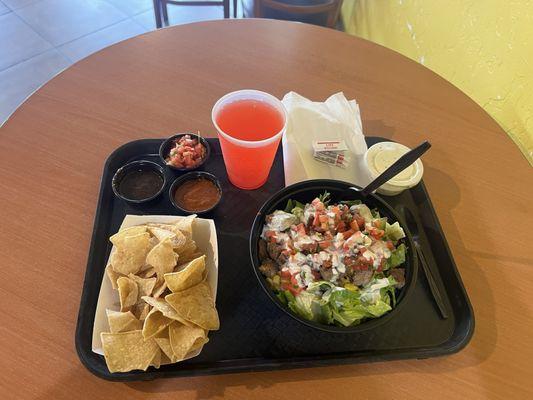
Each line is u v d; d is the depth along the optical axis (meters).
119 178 0.95
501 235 0.98
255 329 0.80
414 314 0.84
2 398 0.69
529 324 0.84
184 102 1.15
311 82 1.24
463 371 0.78
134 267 0.77
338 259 0.78
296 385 0.74
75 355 0.74
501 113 1.32
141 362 0.67
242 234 0.93
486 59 1.36
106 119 1.09
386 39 2.14
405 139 1.14
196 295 0.74
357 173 1.04
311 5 2.28
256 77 1.23
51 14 2.67
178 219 0.85
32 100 1.11
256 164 0.90
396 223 0.83
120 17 2.72
